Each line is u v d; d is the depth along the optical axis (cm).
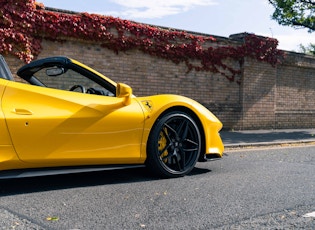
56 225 277
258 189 403
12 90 365
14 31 797
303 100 1424
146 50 1001
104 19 922
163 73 1042
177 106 453
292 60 1343
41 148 367
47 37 851
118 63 959
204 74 1128
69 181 423
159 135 438
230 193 382
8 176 353
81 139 388
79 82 425
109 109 405
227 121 1184
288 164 583
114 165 417
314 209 335
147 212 314
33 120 362
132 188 396
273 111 1306
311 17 1377
